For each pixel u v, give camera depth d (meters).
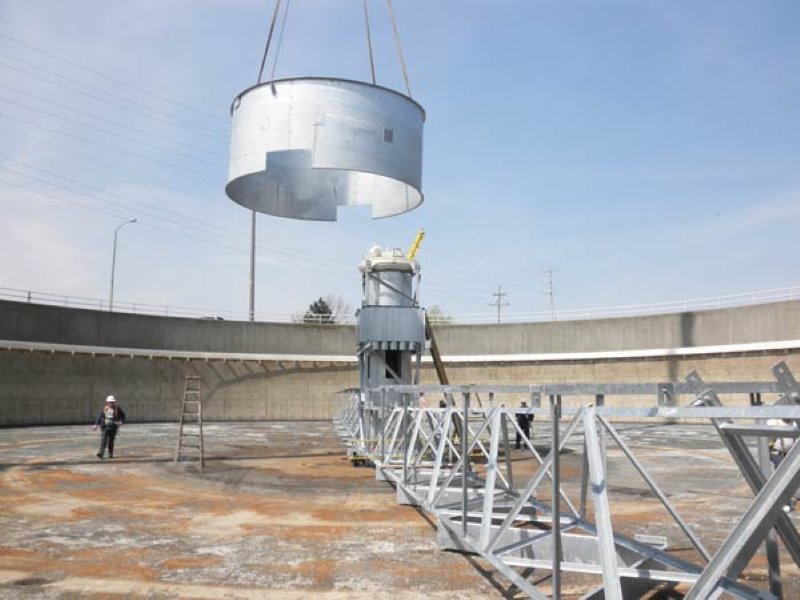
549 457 6.49
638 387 5.05
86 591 7.24
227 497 13.28
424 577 7.69
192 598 7.02
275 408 46.81
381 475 15.27
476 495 10.95
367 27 14.75
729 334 39.69
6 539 9.69
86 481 15.59
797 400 4.43
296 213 16.92
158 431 33.25
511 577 6.67
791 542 4.60
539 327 47.16
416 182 15.00
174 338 44.06
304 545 9.25
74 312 39.34
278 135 13.98
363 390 19.78
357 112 14.05
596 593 6.10
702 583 3.91
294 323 48.44
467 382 48.38
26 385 36.84
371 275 20.47
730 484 15.36
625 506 12.43
